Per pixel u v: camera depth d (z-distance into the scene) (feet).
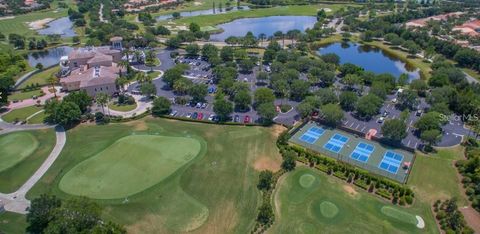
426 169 455.63
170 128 549.54
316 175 442.91
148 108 613.11
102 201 394.52
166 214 378.94
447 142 513.86
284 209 387.75
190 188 416.05
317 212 383.65
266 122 561.02
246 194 407.64
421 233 358.23
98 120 571.28
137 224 365.81
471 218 375.45
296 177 438.81
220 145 502.38
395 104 635.25
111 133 533.55
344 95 613.11
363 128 552.41
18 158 474.08
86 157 473.26
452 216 363.56
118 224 358.84
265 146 501.56
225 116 577.43
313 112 591.78
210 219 372.79
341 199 402.93
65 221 320.70
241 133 534.37
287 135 510.17
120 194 405.18
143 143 504.43
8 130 545.44
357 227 364.99
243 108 613.93
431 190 418.31
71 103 557.74
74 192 408.26
